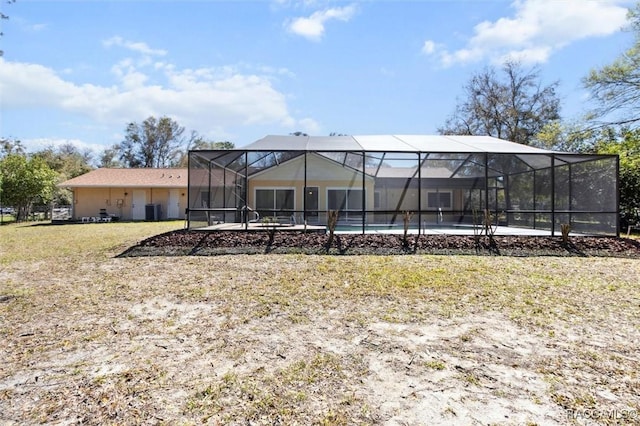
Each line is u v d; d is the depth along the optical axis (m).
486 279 6.04
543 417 2.31
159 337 3.62
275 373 2.88
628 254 8.63
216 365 3.03
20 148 34.31
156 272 6.62
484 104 26.94
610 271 6.77
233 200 15.55
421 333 3.72
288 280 5.95
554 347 3.38
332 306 4.60
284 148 11.59
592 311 4.42
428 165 15.56
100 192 22.75
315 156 17.05
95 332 3.76
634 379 2.79
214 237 9.58
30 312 4.39
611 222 10.34
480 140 13.49
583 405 2.44
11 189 20.86
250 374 2.87
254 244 9.16
